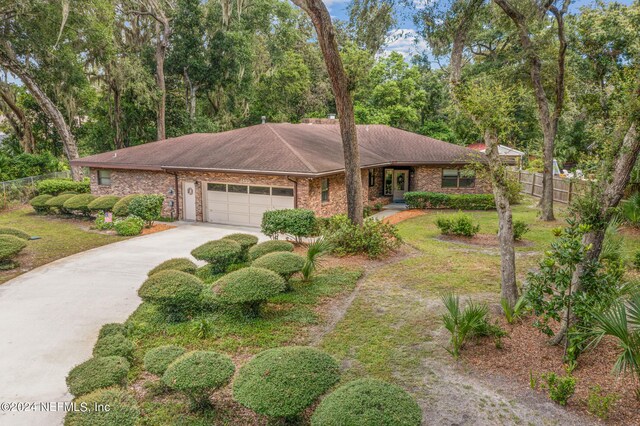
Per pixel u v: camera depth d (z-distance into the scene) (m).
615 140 6.69
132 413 4.68
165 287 8.09
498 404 5.64
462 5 11.57
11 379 6.39
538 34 18.55
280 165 16.73
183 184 19.64
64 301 9.55
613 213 6.59
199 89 37.47
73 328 8.16
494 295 9.60
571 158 29.28
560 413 5.41
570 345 6.36
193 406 5.50
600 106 11.61
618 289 6.58
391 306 9.09
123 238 15.98
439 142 25.84
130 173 21.09
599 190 6.61
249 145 19.41
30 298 9.74
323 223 15.65
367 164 20.06
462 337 6.86
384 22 13.05
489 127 8.67
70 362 6.89
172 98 36.38
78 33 25.38
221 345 7.38
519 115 27.55
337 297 9.66
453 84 10.53
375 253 12.77
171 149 21.44
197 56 35.09
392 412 4.27
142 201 17.48
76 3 23.98
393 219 20.02
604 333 5.66
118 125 32.25
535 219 19.12
